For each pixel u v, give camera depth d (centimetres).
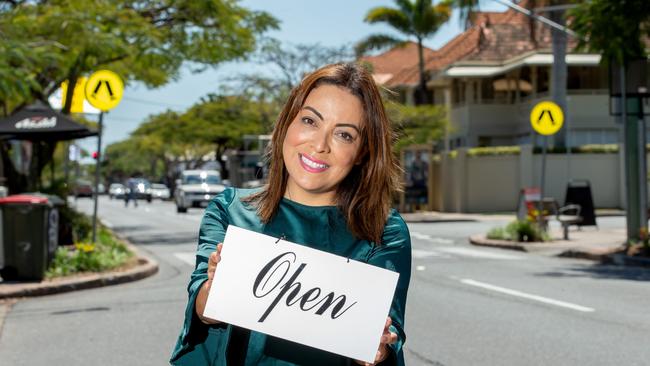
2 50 1325
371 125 252
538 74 4169
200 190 4075
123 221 3278
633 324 838
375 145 252
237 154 6631
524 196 2117
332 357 244
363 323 236
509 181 3622
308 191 251
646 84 1565
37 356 700
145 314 913
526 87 4312
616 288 1129
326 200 254
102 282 1174
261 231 250
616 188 3556
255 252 236
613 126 4116
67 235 1587
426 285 1165
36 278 1138
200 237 254
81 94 2052
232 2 2402
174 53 2322
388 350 241
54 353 711
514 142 4400
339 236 250
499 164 3609
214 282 234
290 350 243
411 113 4059
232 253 236
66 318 892
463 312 916
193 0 2253
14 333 806
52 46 1716
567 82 4144
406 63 6525
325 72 254
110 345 743
